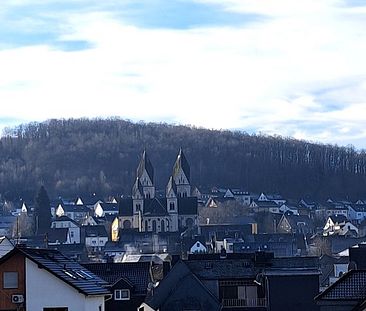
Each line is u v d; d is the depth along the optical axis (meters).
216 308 108.75
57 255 84.06
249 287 110.38
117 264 116.88
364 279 74.62
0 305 76.31
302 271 109.31
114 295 109.38
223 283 110.50
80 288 76.62
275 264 112.00
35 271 76.56
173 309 109.06
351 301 73.62
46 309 76.44
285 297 108.00
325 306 73.94
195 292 109.31
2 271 76.50
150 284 113.94
